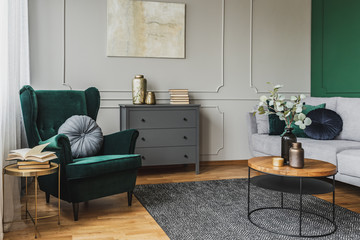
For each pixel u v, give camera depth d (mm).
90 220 2285
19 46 2791
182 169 3902
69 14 3600
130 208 2533
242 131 4207
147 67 3854
